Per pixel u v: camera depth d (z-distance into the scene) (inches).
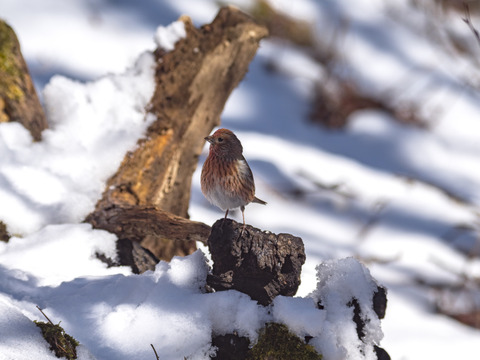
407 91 783.1
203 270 252.2
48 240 305.7
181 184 390.9
